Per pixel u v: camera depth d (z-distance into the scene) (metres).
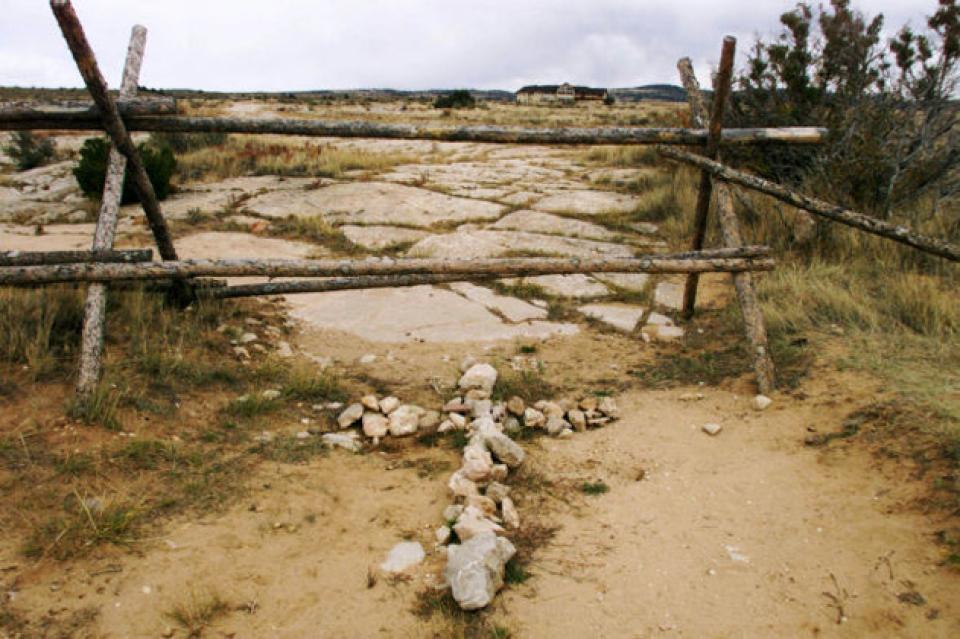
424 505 3.10
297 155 14.39
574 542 2.84
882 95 7.84
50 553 2.47
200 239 8.07
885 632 2.28
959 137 7.43
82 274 3.66
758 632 2.32
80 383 3.43
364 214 9.62
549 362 5.05
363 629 2.28
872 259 6.26
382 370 4.83
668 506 3.11
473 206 10.31
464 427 3.93
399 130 4.29
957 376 3.84
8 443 3.04
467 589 2.38
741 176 4.86
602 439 3.82
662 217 9.35
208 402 3.90
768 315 5.15
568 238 8.51
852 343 4.55
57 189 11.93
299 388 4.27
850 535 2.79
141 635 2.17
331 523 2.90
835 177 7.10
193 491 3.00
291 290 5.11
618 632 2.32
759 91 8.96
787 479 3.26
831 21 8.19
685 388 4.50
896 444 3.31
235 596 2.39
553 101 90.06
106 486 2.91
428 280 4.66
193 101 47.56
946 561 2.55
